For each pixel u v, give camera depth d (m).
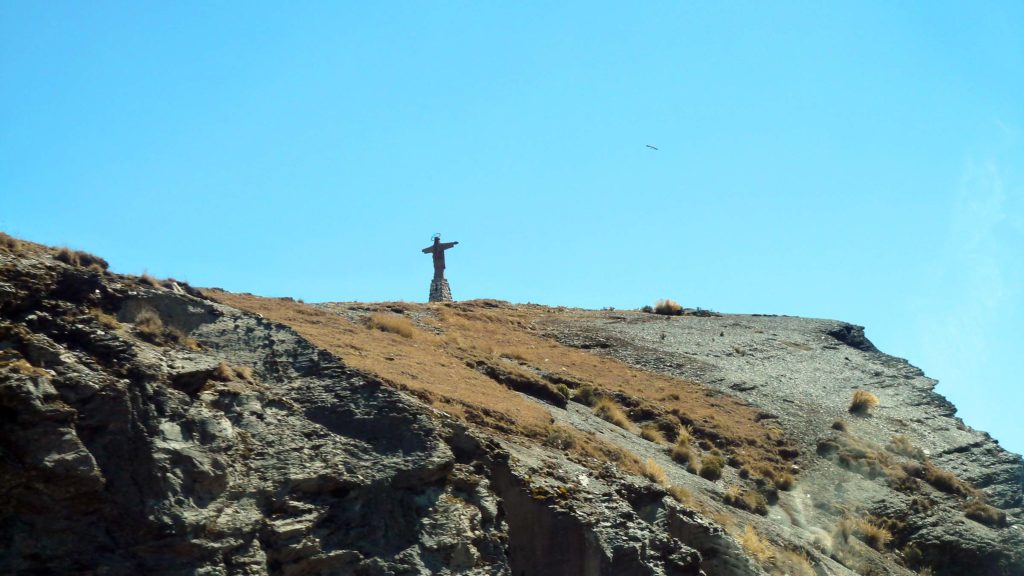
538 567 27.80
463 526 26.27
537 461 31.56
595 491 30.88
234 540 23.75
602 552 27.77
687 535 31.50
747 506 41.78
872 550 42.97
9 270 27.62
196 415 25.62
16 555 22.02
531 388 45.09
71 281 28.78
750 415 54.44
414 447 27.41
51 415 23.22
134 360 26.03
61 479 22.73
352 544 25.03
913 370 67.88
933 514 46.66
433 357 42.91
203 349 29.45
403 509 26.09
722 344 67.94
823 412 57.19
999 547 45.38
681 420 50.41
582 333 65.69
